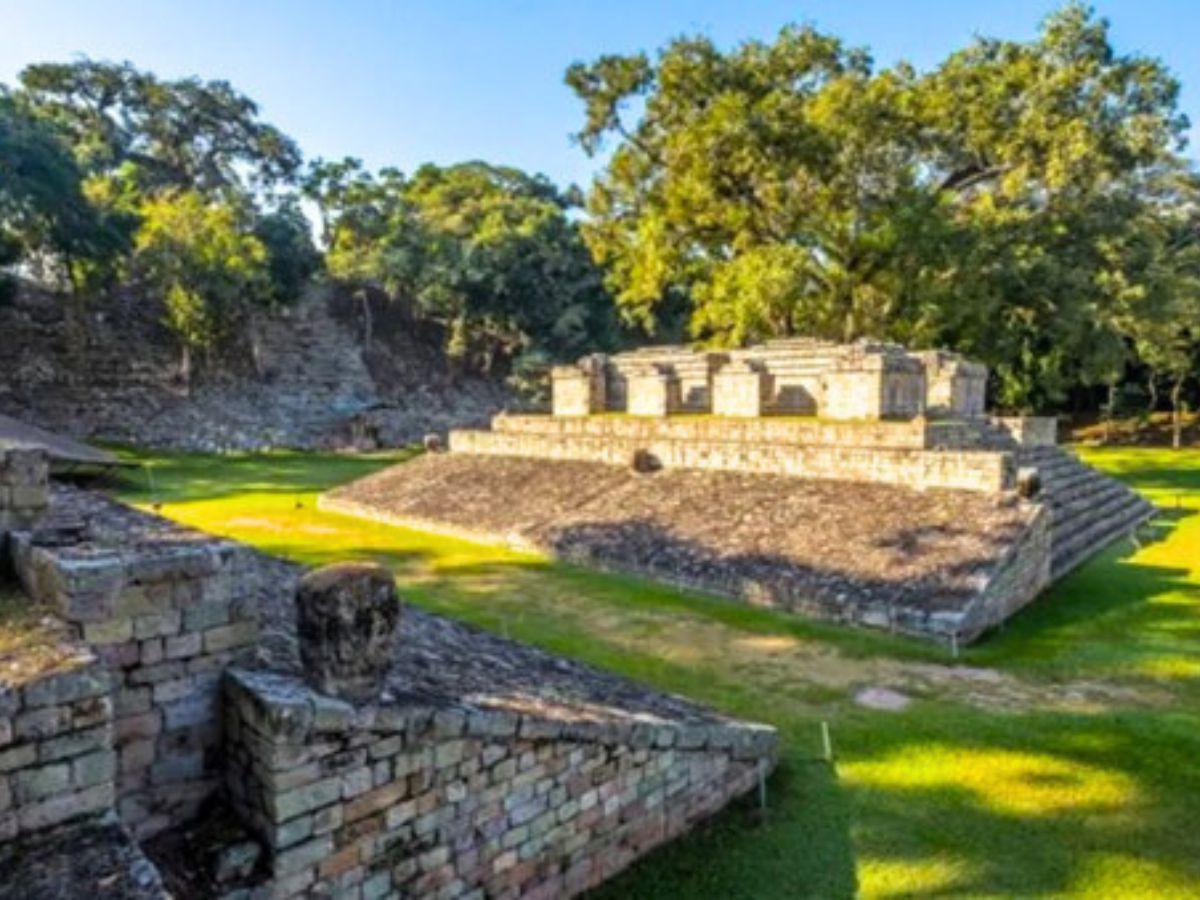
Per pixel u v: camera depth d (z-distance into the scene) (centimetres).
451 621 717
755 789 577
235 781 377
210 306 3419
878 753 636
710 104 2345
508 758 426
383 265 4156
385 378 4259
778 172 2225
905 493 1217
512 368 4334
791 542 1157
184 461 2881
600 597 1110
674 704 604
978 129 2316
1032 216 2389
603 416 2048
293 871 355
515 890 433
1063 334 2527
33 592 388
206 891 338
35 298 3653
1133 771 602
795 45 2341
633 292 2686
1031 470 1138
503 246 3975
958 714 710
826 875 477
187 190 4722
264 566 708
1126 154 2250
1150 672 811
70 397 3266
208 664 386
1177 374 3569
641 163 2573
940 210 2283
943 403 1912
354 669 371
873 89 2169
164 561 370
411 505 1750
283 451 3384
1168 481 2372
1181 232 3347
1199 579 1185
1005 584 979
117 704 358
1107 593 1108
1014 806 554
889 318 2473
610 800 477
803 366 1844
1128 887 462
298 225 4369
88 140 4097
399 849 387
